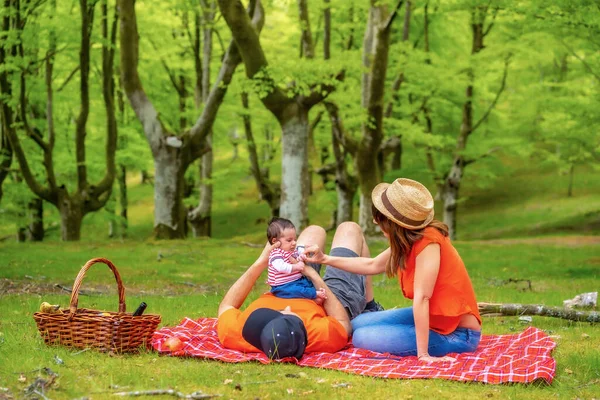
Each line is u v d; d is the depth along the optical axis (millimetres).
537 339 6047
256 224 38812
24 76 20562
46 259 14883
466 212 37531
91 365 4914
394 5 18859
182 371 4820
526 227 32844
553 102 24875
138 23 26406
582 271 14328
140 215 43250
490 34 28391
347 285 6164
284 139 19625
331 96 20609
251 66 18672
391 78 26766
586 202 34938
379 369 5094
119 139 30219
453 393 4516
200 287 11539
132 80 21062
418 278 5367
